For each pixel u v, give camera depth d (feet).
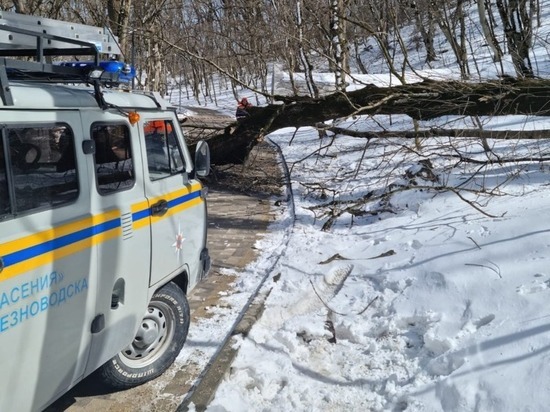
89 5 48.11
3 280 8.65
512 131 29.73
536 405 11.11
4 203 8.98
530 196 22.66
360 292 19.70
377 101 31.07
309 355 15.94
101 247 11.15
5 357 8.80
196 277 16.12
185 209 15.06
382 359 15.24
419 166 30.53
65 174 10.42
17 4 39.63
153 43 64.75
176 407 13.37
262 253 26.00
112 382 13.44
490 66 47.80
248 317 17.93
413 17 50.06
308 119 34.65
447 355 13.78
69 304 10.25
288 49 49.93
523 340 12.98
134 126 12.85
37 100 9.89
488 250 18.29
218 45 61.11
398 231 24.35
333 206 31.83
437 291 17.29
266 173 44.62
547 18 83.97
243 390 14.14
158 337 14.26
